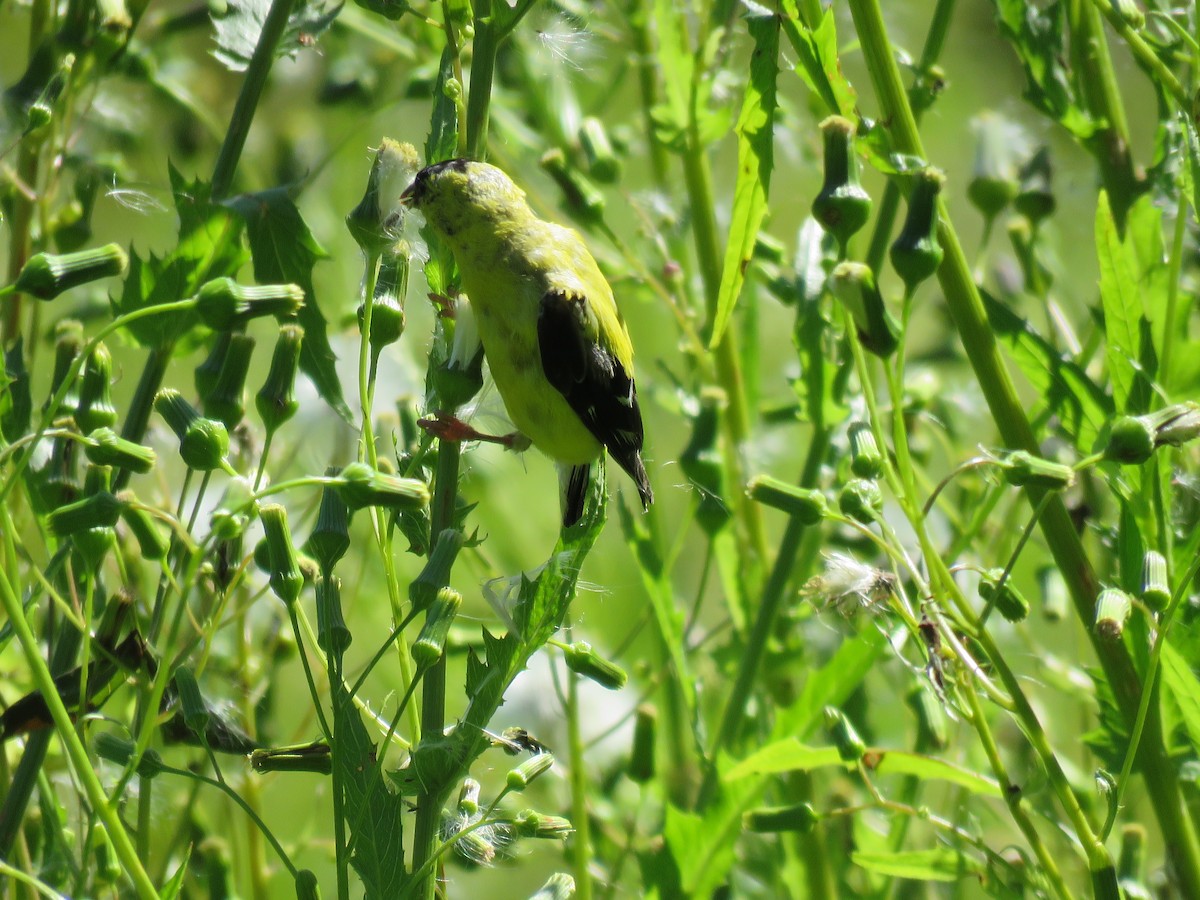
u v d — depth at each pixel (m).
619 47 11.27
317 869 9.84
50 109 6.39
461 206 6.97
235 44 7.28
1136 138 14.82
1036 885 6.32
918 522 5.65
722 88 9.78
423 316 10.65
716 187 11.44
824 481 8.65
